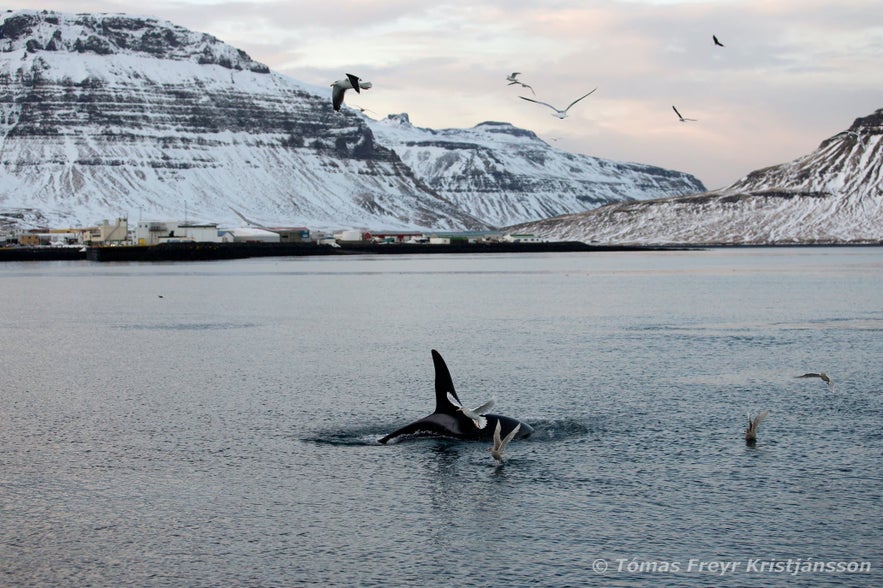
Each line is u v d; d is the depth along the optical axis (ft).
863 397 223.30
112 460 169.07
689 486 152.15
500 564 123.85
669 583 118.52
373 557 126.11
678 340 340.39
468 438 178.70
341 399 223.51
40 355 306.96
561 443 177.78
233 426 194.29
